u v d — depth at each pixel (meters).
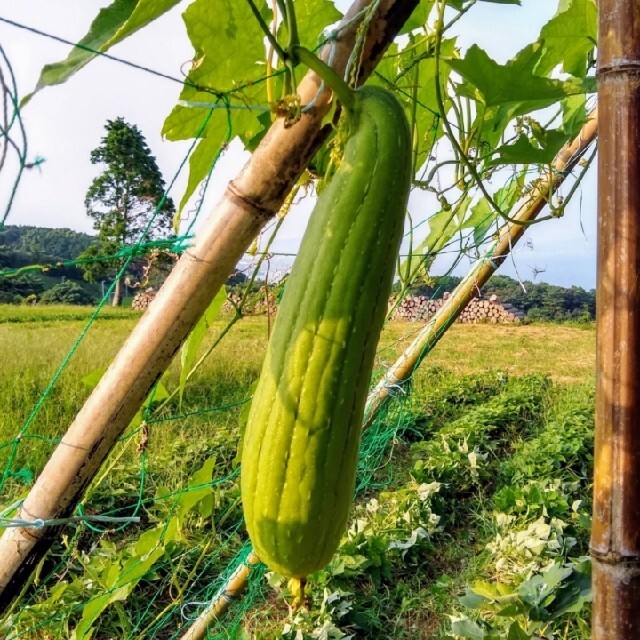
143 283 1.60
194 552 5.96
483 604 4.44
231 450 9.00
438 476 8.20
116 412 1.19
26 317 25.11
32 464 8.07
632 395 0.94
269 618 5.54
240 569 2.75
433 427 11.52
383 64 2.07
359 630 5.60
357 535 6.40
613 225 0.95
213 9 1.39
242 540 6.50
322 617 5.32
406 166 1.17
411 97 1.94
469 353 24.02
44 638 4.75
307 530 1.20
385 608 5.89
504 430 11.17
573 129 2.28
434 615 5.79
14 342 16.00
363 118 1.16
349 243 1.15
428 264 2.73
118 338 17.94
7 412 9.93
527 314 39.84
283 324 1.19
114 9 1.20
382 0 1.14
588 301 40.84
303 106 1.14
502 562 6.22
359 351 1.17
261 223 1.17
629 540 0.94
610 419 0.95
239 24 1.43
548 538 6.49
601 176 0.97
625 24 0.94
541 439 9.21
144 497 7.48
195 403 11.95
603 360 0.96
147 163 27.94
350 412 1.19
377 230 1.15
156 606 5.57
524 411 12.09
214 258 1.16
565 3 2.23
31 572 1.24
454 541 7.22
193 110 1.57
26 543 1.21
